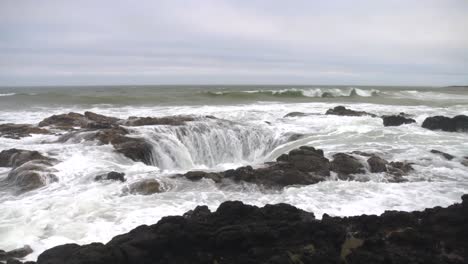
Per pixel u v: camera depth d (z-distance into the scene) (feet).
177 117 62.85
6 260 20.36
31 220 25.82
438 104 119.85
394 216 23.73
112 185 33.60
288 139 56.54
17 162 38.91
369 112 87.86
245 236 20.89
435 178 37.17
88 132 50.67
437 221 23.36
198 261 20.01
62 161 39.99
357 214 28.04
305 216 23.98
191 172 36.04
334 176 37.04
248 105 110.01
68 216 26.84
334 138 55.47
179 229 21.25
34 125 62.64
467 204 23.56
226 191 33.37
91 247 19.84
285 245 20.88
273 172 35.81
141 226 22.33
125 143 46.96
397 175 37.63
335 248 20.86
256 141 58.29
